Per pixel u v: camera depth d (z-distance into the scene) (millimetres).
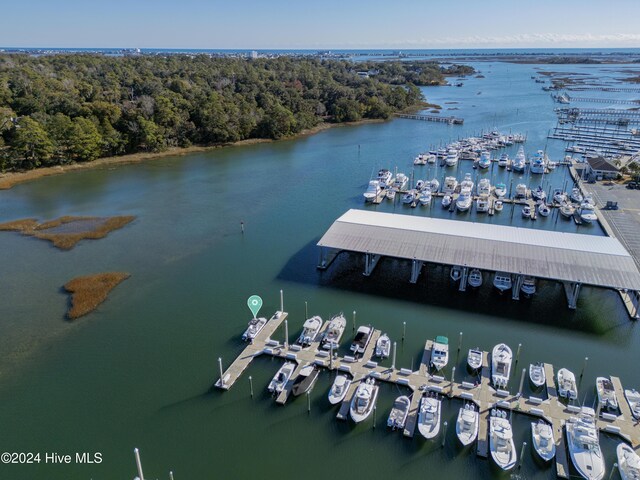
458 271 70250
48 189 118812
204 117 166625
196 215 100375
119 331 60500
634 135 167750
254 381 50969
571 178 121688
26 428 45875
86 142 138875
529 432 43969
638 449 41156
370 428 44719
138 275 74688
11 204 107750
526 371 51594
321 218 97312
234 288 69938
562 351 54875
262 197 111625
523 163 128500
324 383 50281
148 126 150375
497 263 62969
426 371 51125
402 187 116062
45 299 68250
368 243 69312
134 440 44250
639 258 74125
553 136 169125
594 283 57938
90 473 41031
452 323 60375
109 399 49188
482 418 44781
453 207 102000
